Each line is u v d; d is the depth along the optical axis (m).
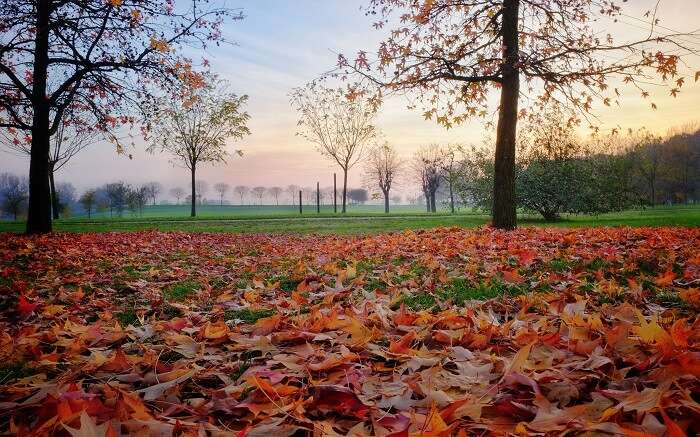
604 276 4.93
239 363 2.49
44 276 6.09
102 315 3.82
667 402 1.54
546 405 1.65
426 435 1.37
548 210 22.62
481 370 2.11
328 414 1.77
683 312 3.32
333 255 7.53
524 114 12.84
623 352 2.21
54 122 14.06
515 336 2.67
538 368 2.06
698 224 14.40
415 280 5.02
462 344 2.65
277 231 17.42
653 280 4.61
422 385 1.94
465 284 4.75
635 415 1.54
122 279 5.83
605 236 8.20
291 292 4.79
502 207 11.01
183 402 1.97
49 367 2.48
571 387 1.82
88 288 5.28
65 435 1.63
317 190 40.59
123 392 1.84
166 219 28.66
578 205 21.69
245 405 1.76
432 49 11.55
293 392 1.92
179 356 2.77
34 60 13.88
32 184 13.61
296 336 2.81
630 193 22.67
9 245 9.43
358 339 2.64
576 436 1.44
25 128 13.63
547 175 22.05
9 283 5.50
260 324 3.11
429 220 22.77
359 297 4.24
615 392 1.70
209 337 2.93
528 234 8.79
